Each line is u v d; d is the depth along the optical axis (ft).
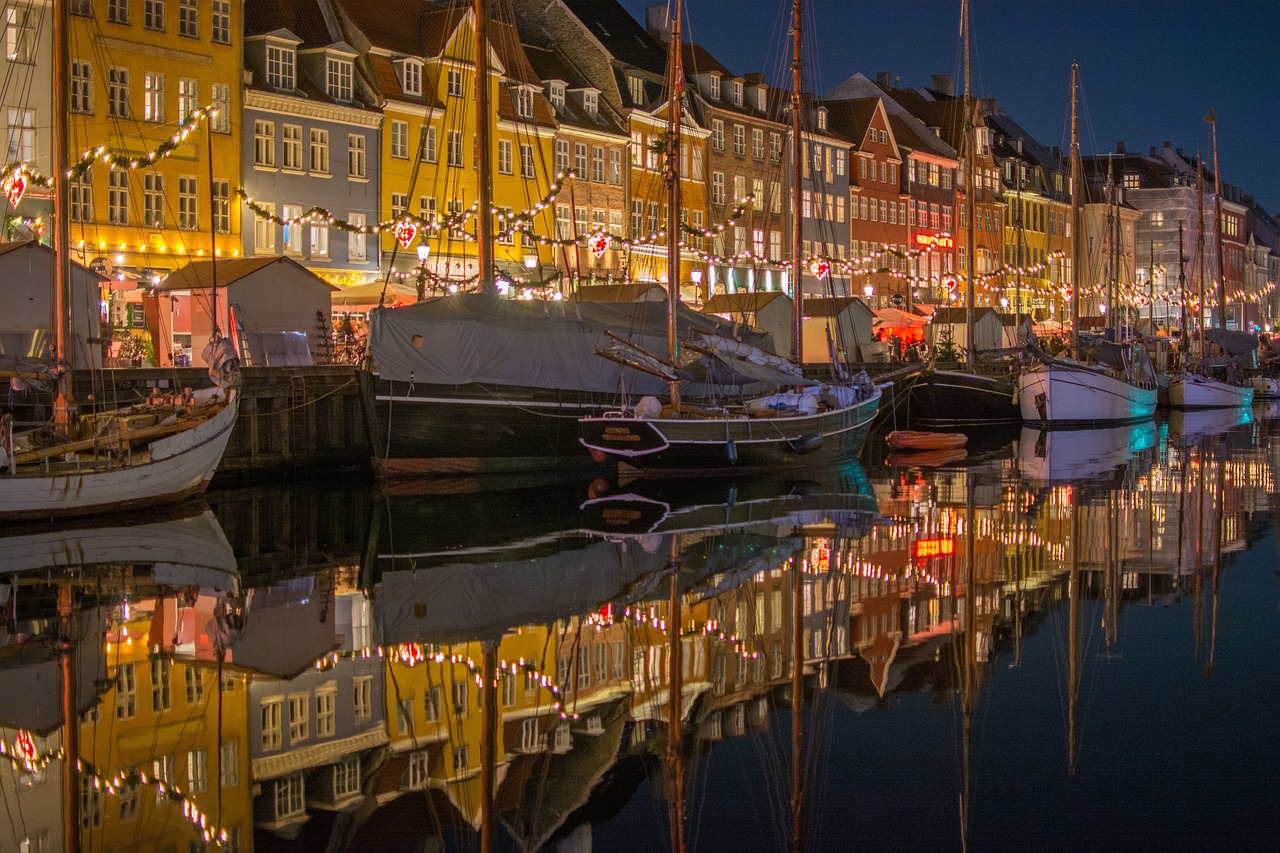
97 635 56.24
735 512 93.20
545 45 214.90
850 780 39.09
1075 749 41.42
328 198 162.81
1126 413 189.88
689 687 48.37
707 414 114.62
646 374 120.57
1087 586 65.67
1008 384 181.37
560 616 59.67
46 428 89.45
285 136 157.79
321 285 128.88
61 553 75.10
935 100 335.06
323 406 113.91
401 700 46.96
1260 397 276.41
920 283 294.87
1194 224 418.31
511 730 43.83
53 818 36.47
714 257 180.96
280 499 99.04
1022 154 358.84
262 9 162.71
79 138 134.21
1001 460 132.77
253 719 44.93
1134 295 301.43
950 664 51.03
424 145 175.42
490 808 37.42
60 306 89.56
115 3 138.00
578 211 203.41
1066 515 90.79
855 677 49.49
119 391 101.35
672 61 115.85
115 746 42.22
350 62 165.89
